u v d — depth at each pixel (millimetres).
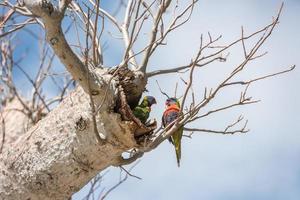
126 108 10023
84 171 10602
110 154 10406
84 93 10414
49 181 10695
